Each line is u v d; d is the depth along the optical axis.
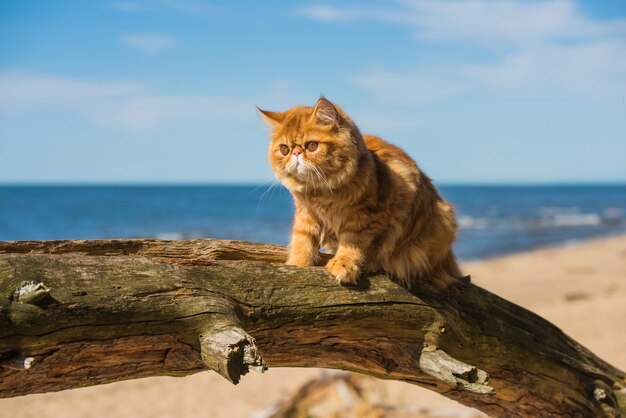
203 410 2.56
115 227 12.10
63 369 1.14
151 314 1.16
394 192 1.44
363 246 1.42
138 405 2.61
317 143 1.42
